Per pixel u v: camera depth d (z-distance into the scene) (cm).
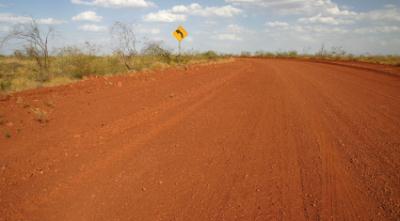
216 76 1992
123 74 1967
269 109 1094
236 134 814
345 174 591
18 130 801
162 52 3045
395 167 619
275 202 490
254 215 454
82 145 706
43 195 500
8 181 542
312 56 5934
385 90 1491
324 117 995
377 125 904
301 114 1028
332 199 501
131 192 514
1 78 1662
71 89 1376
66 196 499
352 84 1697
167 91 1370
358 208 475
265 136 805
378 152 698
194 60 3647
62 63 1959
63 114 951
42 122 870
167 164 621
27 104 1054
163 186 535
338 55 4872
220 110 1063
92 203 480
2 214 450
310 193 519
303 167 620
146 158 646
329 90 1499
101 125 849
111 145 711
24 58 2172
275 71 2500
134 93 1305
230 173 589
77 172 578
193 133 813
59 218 444
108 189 521
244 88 1536
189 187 534
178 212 460
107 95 1250
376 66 2883
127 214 454
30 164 607
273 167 618
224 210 467
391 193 520
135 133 796
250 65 3206
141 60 2716
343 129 869
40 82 1567
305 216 453
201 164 625
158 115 970
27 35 1638
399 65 2853
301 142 763
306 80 1886
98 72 2014
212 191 522
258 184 548
